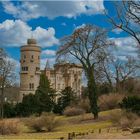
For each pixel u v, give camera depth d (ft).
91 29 185.37
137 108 142.51
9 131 122.83
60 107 264.93
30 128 135.33
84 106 212.64
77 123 166.71
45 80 355.56
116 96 209.05
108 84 261.65
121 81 274.98
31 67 473.67
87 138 91.40
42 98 278.87
